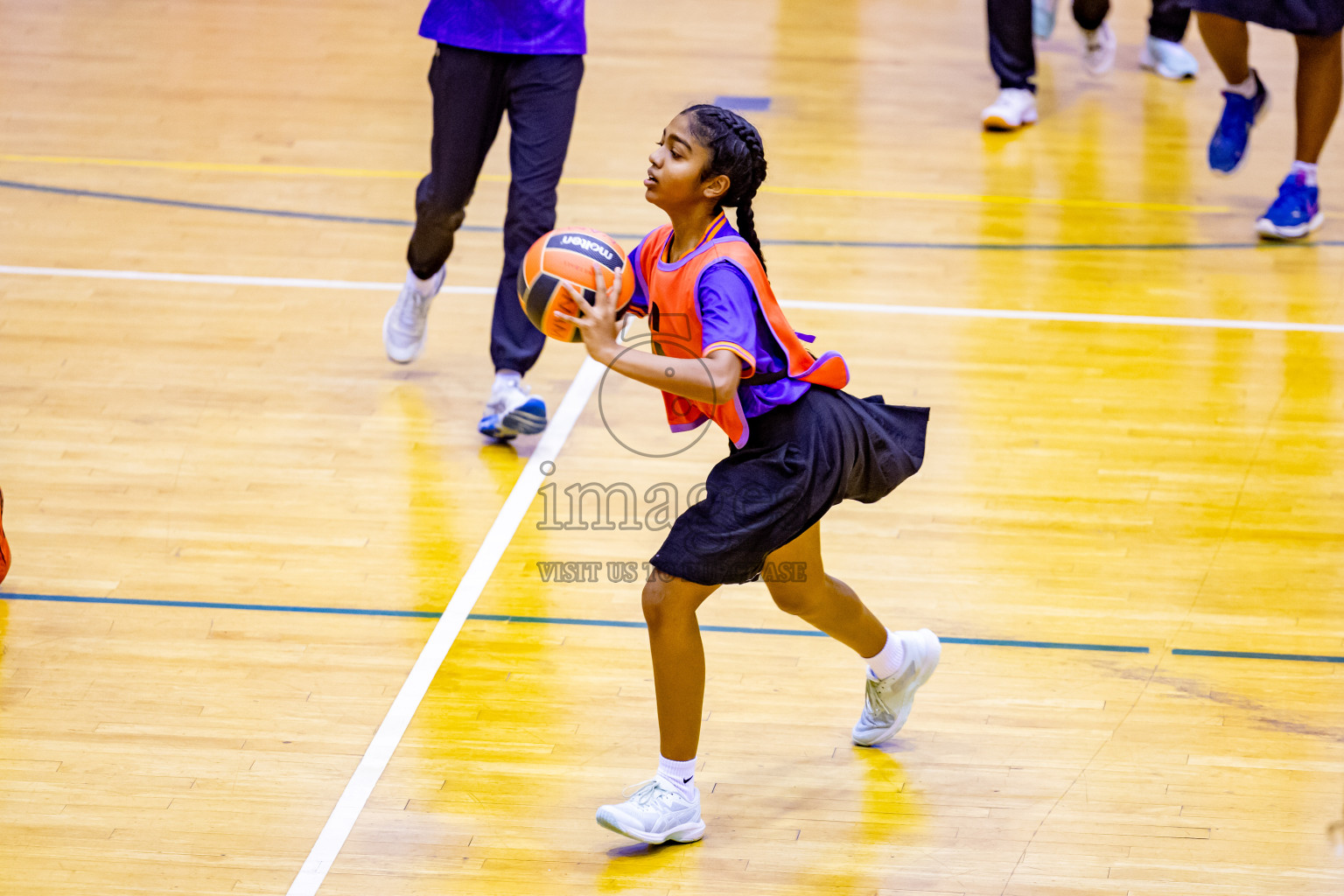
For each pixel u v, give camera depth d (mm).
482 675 7977
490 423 10344
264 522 9430
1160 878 6531
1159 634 8375
